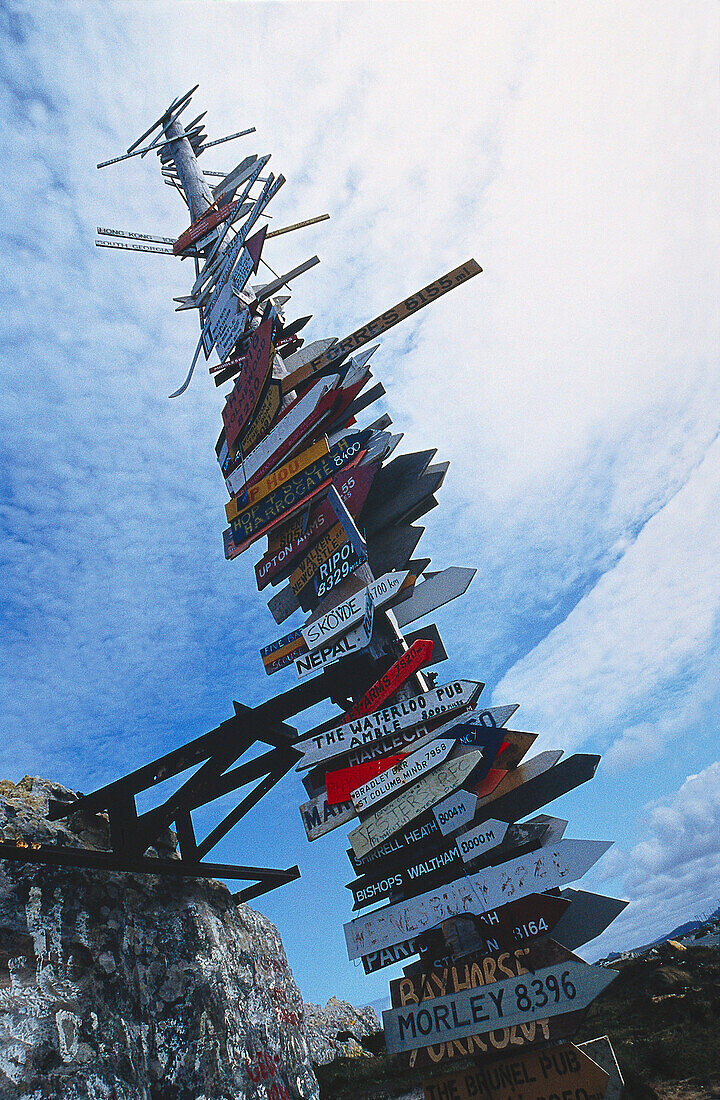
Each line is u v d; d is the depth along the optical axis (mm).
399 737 8258
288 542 10203
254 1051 10117
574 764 7492
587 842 6945
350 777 8289
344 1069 19453
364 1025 30156
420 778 7926
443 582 8844
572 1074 6230
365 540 9492
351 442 9789
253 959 11594
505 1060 6504
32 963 8328
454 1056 6570
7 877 8656
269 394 10773
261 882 11492
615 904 6805
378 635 8898
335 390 9906
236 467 11141
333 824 8148
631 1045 13617
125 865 9117
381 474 9734
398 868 7695
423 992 6961
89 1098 7781
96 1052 8188
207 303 12352
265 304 11953
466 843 7375
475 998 6734
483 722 7980
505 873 7102
